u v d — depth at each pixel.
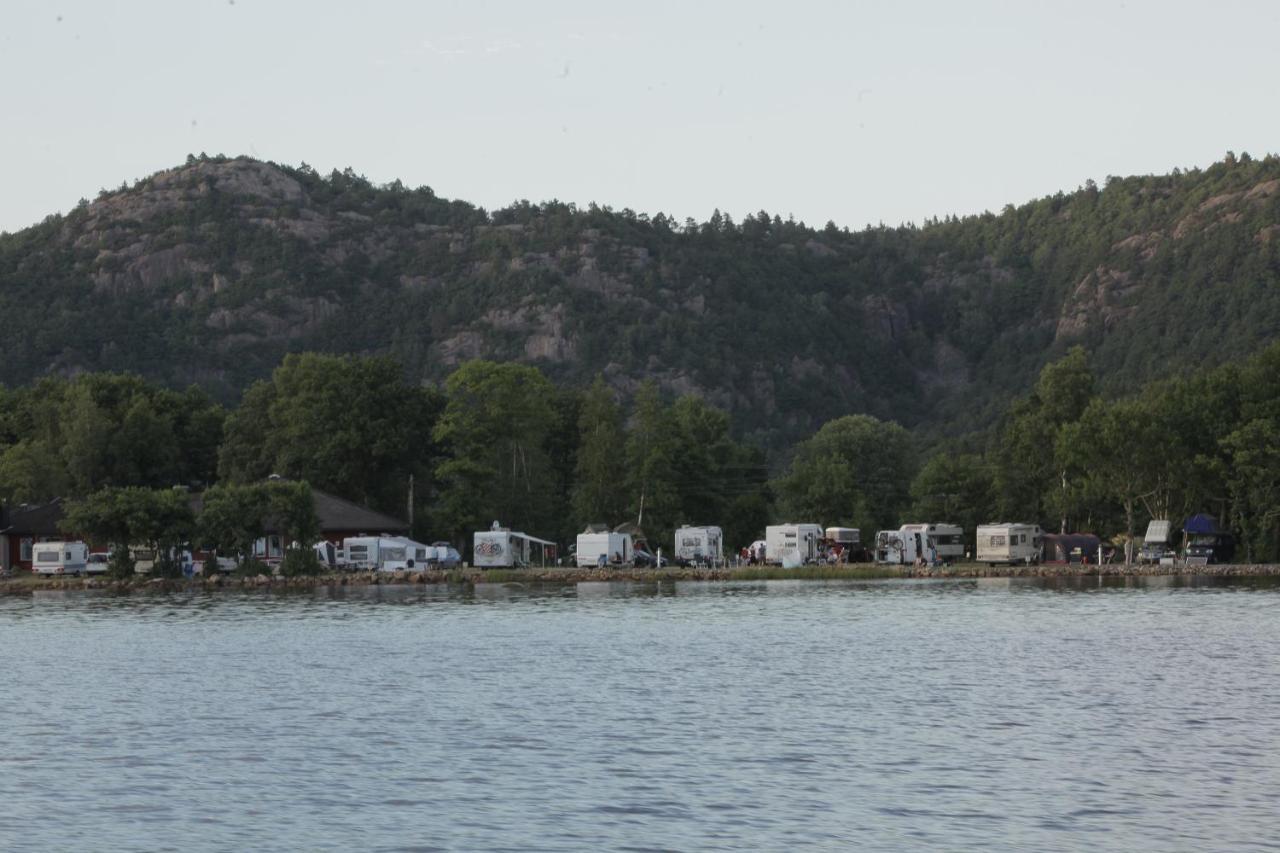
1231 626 138.25
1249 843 57.16
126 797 66.50
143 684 102.69
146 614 170.75
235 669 110.94
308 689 99.12
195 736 81.19
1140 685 96.62
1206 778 67.88
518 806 63.94
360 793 66.75
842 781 68.00
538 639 132.00
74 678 106.56
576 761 73.00
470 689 98.31
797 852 56.50
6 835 60.16
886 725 82.31
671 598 191.75
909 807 63.03
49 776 70.94
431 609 173.75
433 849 57.56
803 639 129.75
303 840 59.03
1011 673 103.75
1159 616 150.88
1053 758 72.56
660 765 71.88
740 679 102.19
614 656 117.25
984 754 73.69
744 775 69.44
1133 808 62.41
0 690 100.38
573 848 57.31
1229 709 86.38
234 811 63.72
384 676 105.69
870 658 114.31
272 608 179.38
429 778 69.56
